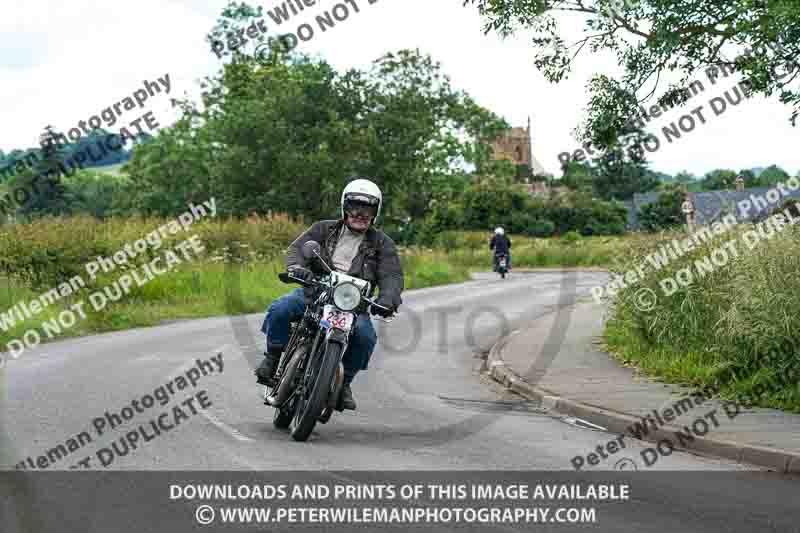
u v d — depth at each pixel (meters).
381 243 10.21
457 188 79.69
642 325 16.36
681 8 14.13
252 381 14.01
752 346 12.94
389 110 58.44
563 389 13.51
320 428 10.66
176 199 81.38
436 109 61.56
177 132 81.94
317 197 57.75
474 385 14.92
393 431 10.68
